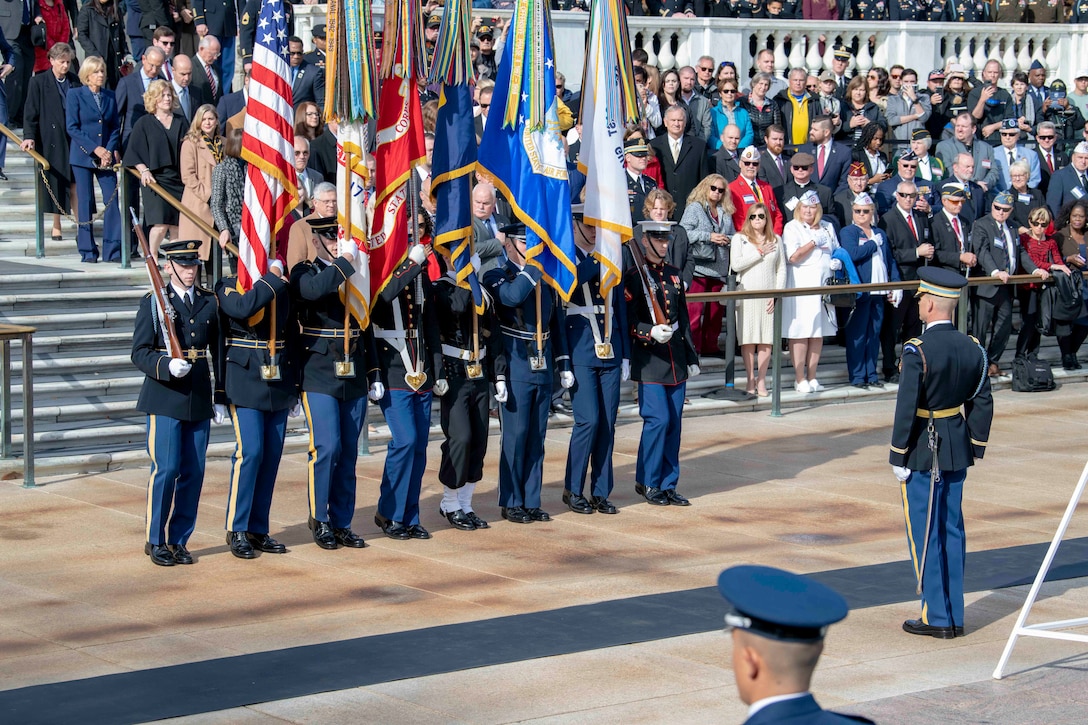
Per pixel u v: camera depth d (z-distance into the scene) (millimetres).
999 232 23406
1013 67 34625
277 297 13117
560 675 10234
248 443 13234
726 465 17938
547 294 14812
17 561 13016
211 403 13172
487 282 14586
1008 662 10898
